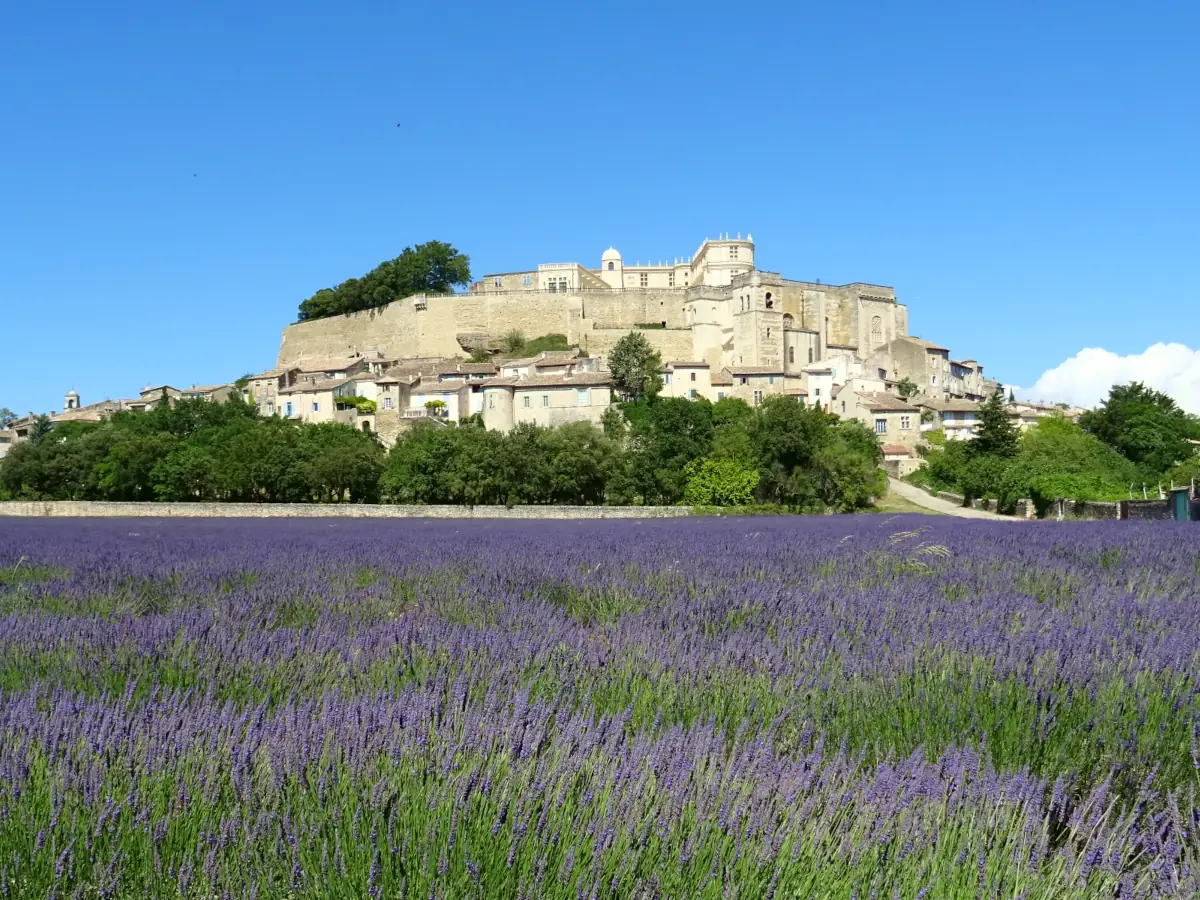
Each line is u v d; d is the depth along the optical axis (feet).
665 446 210.79
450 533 96.22
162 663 23.49
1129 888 12.37
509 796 13.47
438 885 11.46
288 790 13.93
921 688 20.54
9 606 36.09
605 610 33.94
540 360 337.11
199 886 11.64
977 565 50.72
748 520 135.95
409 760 14.87
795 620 29.81
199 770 14.69
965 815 13.67
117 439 250.16
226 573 47.21
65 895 11.30
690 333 387.34
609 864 11.82
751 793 13.78
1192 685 20.40
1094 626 27.43
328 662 23.59
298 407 334.44
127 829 12.64
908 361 385.70
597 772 14.29
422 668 22.29
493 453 203.51
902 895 11.76
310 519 160.35
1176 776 16.56
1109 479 219.41
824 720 19.08
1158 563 50.96
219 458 222.28
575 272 414.41
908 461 285.84
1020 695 19.75
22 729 16.19
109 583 42.73
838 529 95.61
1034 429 306.35
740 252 426.92
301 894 11.55
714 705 19.51
